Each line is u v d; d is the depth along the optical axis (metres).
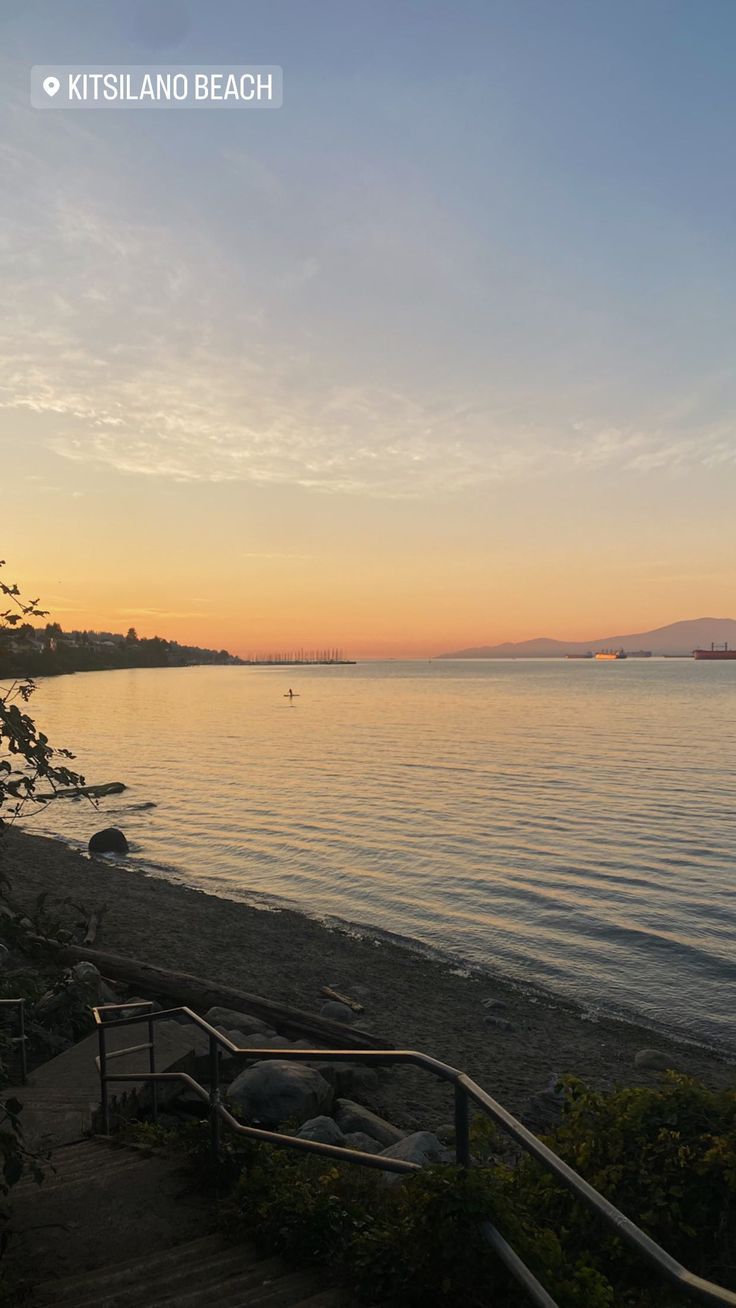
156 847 31.36
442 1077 3.89
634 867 27.22
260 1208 4.60
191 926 20.55
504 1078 13.16
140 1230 4.82
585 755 57.28
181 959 17.80
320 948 19.61
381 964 18.78
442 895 24.50
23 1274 4.38
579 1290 3.53
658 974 18.48
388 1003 16.44
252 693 166.12
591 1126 5.41
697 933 21.02
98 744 68.38
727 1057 14.49
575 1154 5.20
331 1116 9.52
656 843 30.45
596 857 28.53
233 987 16.34
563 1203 4.89
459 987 17.55
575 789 42.56
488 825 33.81
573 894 24.41
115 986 14.26
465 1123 3.82
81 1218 4.96
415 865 27.78
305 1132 7.93
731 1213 4.69
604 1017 16.20
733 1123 5.23
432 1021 15.60
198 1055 9.80
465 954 19.70
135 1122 7.70
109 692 171.38
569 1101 5.78
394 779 46.91
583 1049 14.61
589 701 124.75
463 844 30.59
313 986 16.98
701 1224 4.65
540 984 17.94
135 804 40.22
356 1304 3.59
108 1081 8.16
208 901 23.38
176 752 62.41
